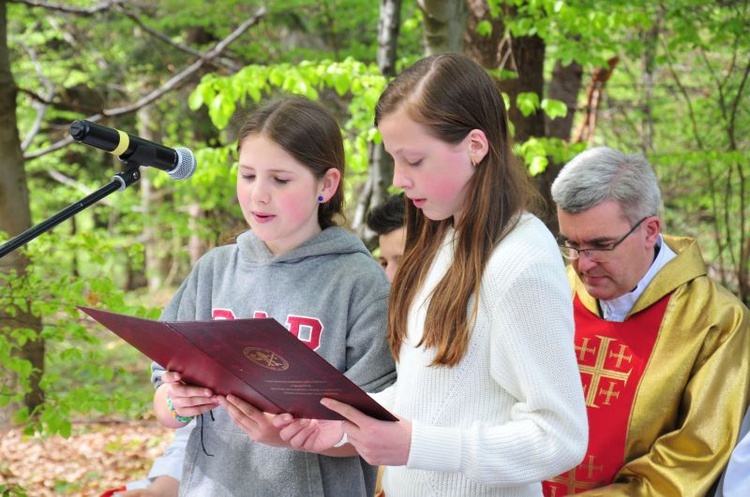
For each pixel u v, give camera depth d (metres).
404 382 2.10
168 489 2.81
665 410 2.74
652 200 2.72
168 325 1.86
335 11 9.23
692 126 9.27
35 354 5.70
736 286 9.29
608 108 9.96
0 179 6.36
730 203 9.14
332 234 2.44
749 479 2.53
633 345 2.81
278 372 1.88
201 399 2.20
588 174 2.70
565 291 1.95
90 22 10.78
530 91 6.17
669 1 6.50
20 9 10.43
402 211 3.24
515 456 1.89
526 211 2.03
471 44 6.02
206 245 13.88
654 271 2.83
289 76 5.23
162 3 9.97
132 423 7.76
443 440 1.92
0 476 6.32
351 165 5.51
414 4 8.10
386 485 2.27
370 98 5.21
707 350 2.73
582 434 1.91
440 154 1.96
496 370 1.96
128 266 16.05
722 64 8.76
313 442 2.19
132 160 2.21
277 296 2.41
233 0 9.57
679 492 2.60
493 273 1.95
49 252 4.51
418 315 2.10
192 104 5.20
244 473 2.39
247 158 2.33
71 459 6.78
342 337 2.36
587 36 5.88
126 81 11.19
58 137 13.38
